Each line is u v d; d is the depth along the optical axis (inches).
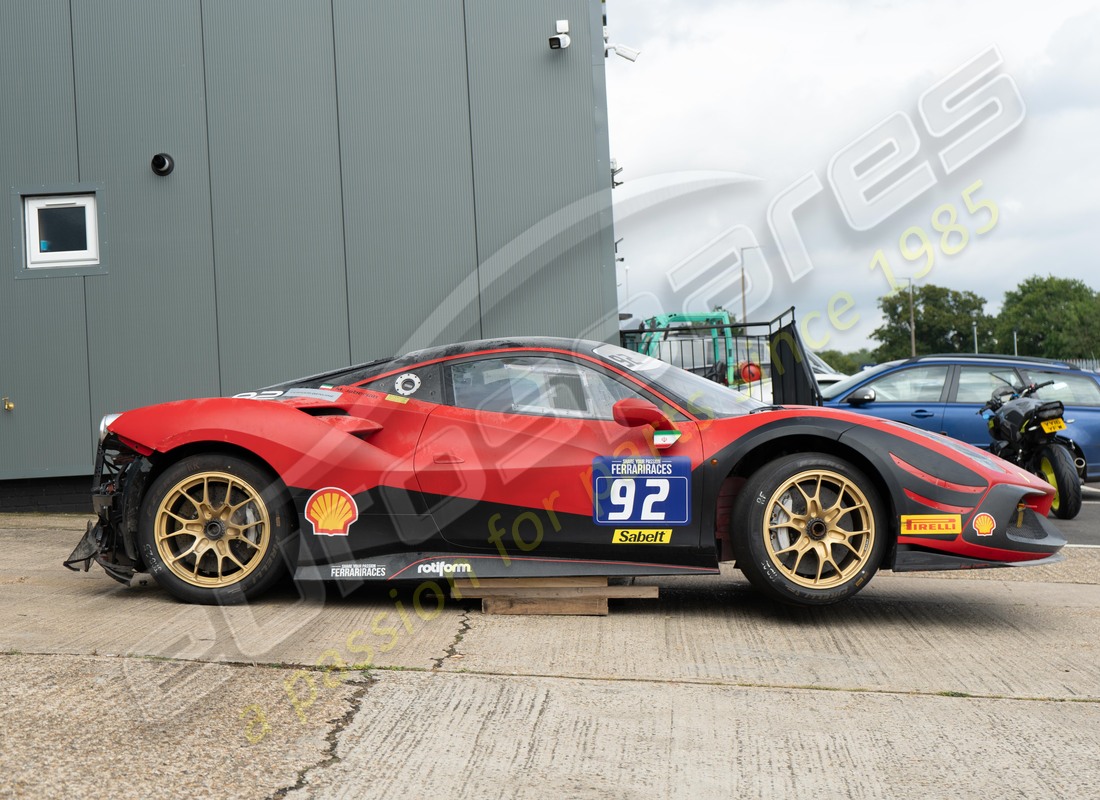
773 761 100.3
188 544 165.5
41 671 123.0
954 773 97.7
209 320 304.3
